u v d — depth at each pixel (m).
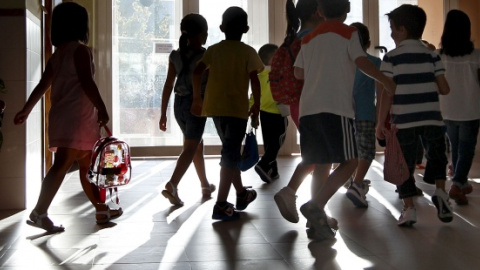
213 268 2.84
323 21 3.83
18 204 4.33
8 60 4.33
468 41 4.59
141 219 3.99
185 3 7.85
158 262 2.95
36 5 4.73
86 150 3.68
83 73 3.57
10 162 4.32
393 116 3.79
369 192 5.05
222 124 4.00
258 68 4.08
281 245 3.28
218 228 3.71
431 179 4.79
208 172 6.44
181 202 4.50
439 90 3.82
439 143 3.77
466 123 4.55
